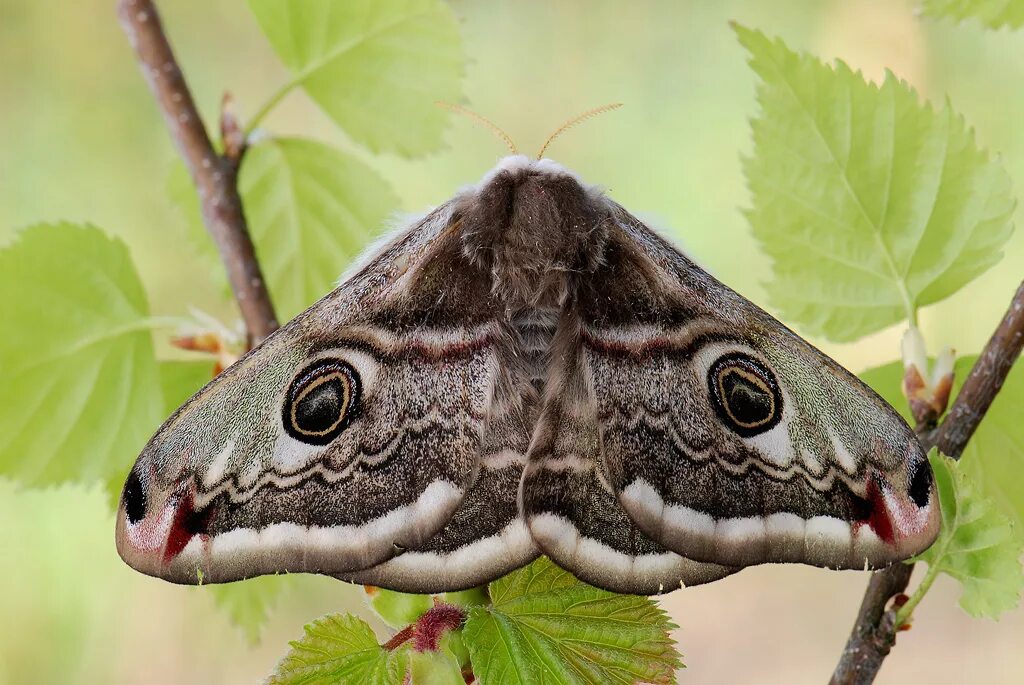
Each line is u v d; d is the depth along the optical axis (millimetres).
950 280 376
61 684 672
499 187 363
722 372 358
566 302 360
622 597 350
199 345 387
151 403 391
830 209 377
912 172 375
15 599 672
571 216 361
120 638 681
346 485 353
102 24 838
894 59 827
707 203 817
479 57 872
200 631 687
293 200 398
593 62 872
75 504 693
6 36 819
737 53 861
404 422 357
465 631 347
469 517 353
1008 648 725
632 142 851
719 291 362
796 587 785
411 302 361
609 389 358
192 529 350
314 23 389
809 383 356
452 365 359
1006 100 791
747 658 743
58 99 827
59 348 389
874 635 359
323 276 400
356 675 346
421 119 393
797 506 353
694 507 353
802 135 376
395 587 350
